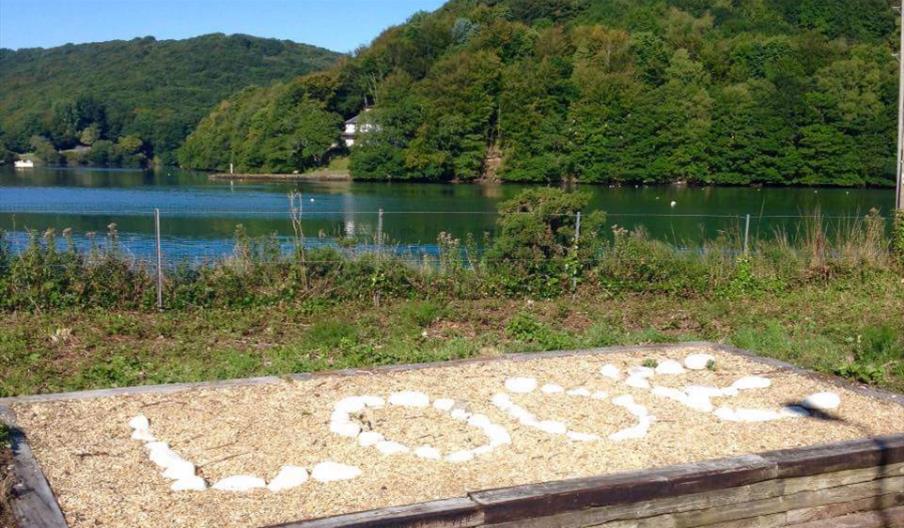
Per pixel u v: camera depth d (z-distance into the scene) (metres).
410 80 69.75
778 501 4.84
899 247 13.74
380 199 47.34
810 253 13.53
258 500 4.46
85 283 10.41
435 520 4.13
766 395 6.61
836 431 5.71
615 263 12.33
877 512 5.11
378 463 5.02
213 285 10.78
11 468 4.70
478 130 63.41
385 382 6.63
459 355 7.96
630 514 4.50
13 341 8.60
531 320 9.61
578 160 59.72
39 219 29.22
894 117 55.25
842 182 56.38
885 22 78.81
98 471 4.80
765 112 57.03
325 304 10.91
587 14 91.25
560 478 4.81
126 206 38.34
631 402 6.29
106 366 7.62
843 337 9.38
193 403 6.02
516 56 73.81
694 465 4.75
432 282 11.53
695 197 48.28
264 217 31.91
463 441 5.45
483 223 30.77
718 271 12.66
